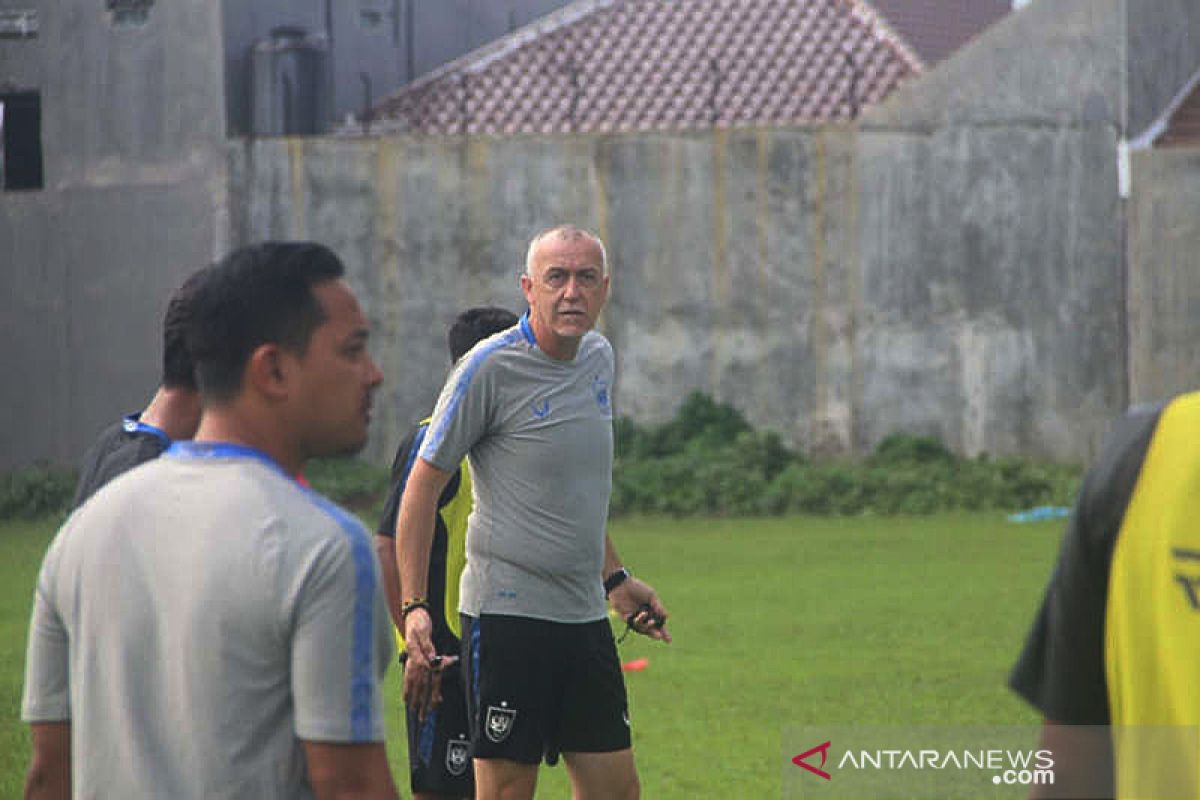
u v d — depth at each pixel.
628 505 31.86
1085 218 34.03
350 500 33.75
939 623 20.34
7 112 39.91
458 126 43.16
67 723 5.81
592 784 10.20
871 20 43.06
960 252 34.59
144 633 5.41
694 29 44.53
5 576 26.52
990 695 16.39
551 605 9.96
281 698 5.31
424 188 36.62
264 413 5.51
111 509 5.53
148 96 37.56
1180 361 33.56
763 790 13.09
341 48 43.72
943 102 34.62
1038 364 34.34
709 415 35.22
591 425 10.07
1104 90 33.91
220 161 37.09
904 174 34.81
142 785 5.36
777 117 41.38
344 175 36.84
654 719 15.59
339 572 5.24
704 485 32.12
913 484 31.89
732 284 35.50
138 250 37.69
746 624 20.48
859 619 20.69
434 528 10.49
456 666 10.71
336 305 5.54
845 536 28.30
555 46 45.12
